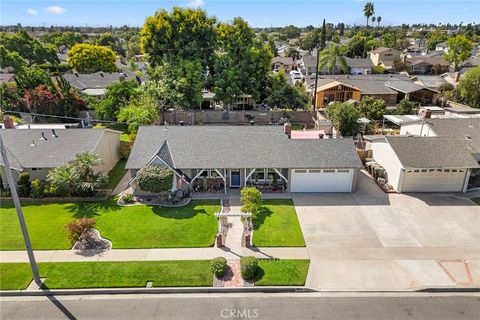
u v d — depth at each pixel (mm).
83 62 81188
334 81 58438
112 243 20641
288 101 52188
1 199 26422
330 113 42781
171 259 19156
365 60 89625
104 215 23984
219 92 47500
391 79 65312
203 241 20828
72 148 28719
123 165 33562
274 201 26047
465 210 24656
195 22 49188
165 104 47781
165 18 48844
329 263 18828
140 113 40125
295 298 16453
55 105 43312
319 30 127375
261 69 51031
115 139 33625
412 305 15977
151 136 29656
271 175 28609
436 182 27406
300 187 27547
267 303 16125
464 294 16719
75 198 26375
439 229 22141
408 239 21031
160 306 15969
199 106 51062
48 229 22234
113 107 44594
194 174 27922
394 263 18797
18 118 42500
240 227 22484
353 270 18250
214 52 51406
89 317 15336
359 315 15391
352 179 27188
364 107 45938
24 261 19047
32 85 45438
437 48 130625
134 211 24531
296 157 27422
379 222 23000
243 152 28000
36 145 28969
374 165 30703
